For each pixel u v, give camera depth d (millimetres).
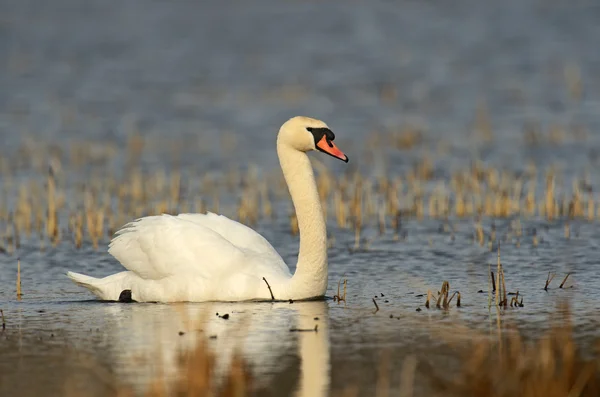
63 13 61562
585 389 9008
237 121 31922
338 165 24609
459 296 12328
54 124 31719
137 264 12984
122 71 43156
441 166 24016
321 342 10695
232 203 20344
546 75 38875
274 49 48906
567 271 14188
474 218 18562
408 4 62062
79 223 17031
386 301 12656
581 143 26219
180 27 56312
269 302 12578
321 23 56469
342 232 17625
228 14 60938
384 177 21453
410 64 43500
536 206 19297
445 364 9828
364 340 10742
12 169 24547
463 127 29828
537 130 28312
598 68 39812
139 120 32469
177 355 10289
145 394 9070
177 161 25531
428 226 17984
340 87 38562
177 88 38969
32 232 18078
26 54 47375
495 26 52312
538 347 10242
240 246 13055
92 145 28062
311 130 12617
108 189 21531
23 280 14539
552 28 50719
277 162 25141
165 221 13000
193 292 12680
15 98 36625
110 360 10164
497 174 22016
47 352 10523
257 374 9633
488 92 36188
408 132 28172
